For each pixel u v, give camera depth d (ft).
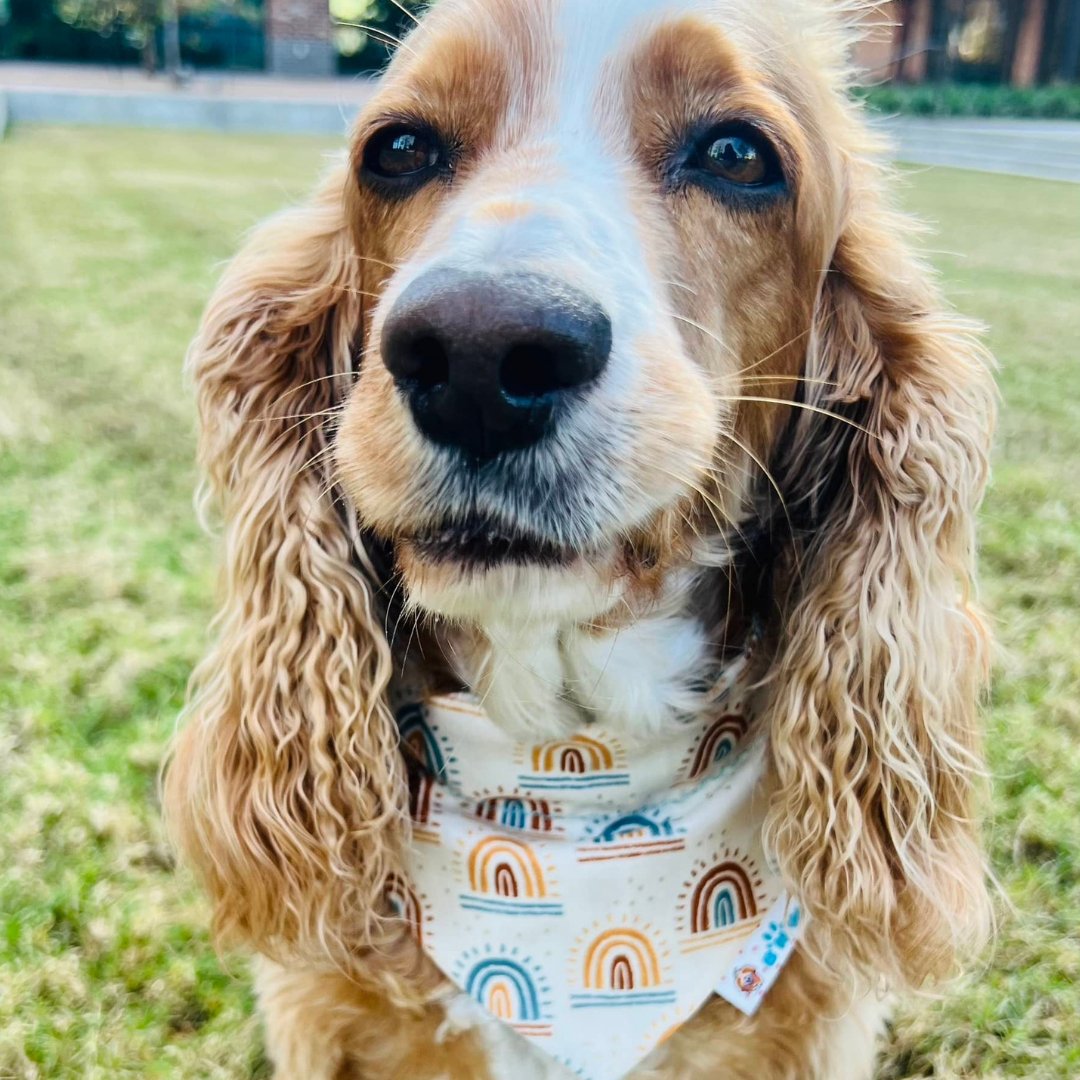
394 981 0.85
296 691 0.85
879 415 0.84
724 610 0.85
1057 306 3.47
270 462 0.85
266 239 0.90
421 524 0.63
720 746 0.85
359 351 0.86
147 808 1.19
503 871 0.83
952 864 0.87
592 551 0.64
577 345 0.57
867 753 0.83
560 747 0.83
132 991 1.01
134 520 1.79
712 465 0.72
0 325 2.82
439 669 0.88
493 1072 0.87
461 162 0.75
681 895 0.83
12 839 1.13
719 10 0.75
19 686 1.35
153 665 1.41
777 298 0.79
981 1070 0.95
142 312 3.04
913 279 0.86
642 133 0.73
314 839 0.85
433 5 0.79
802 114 0.79
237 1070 0.96
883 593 0.82
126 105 9.11
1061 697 1.37
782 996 0.87
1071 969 1.02
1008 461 2.09
